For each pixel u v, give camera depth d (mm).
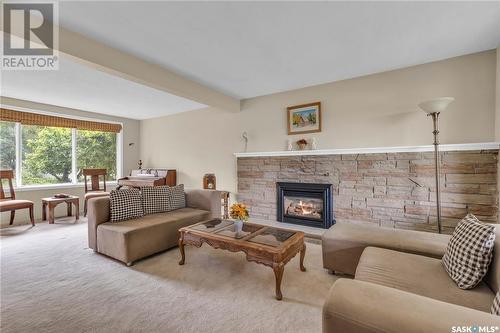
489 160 2559
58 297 1877
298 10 1865
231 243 2076
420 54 2688
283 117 3994
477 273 1271
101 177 5414
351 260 2062
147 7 1804
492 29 2168
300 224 3773
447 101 2404
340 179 3447
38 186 4445
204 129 5020
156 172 5391
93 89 3688
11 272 2289
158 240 2691
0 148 4074
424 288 1297
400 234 2107
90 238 2777
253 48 2498
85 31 2137
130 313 1685
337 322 843
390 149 3033
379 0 1761
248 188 4336
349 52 2615
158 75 2936
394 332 741
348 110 3426
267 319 1621
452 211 2734
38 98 4180
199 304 1789
